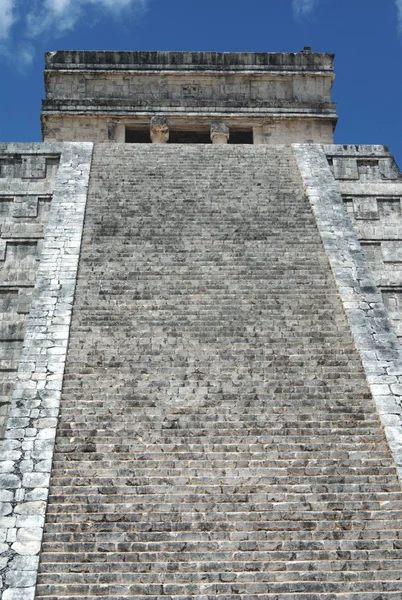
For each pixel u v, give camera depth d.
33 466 12.55
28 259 20.52
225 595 10.36
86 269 18.52
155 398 14.36
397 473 12.58
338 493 12.14
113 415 13.86
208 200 21.62
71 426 13.59
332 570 10.80
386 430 13.57
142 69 30.78
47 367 15.09
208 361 15.45
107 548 11.08
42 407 13.97
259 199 21.84
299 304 17.42
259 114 30.03
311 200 21.86
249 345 15.99
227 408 14.15
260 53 31.23
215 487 12.21
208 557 10.96
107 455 12.93
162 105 29.88
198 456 12.96
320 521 11.58
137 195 21.73
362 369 15.35
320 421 13.84
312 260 19.16
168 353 15.67
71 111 29.58
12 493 11.98
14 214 21.75
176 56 31.03
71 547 11.08
